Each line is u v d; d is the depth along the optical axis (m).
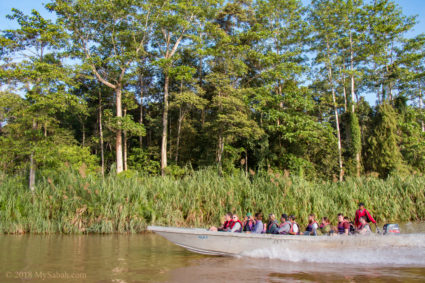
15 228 12.66
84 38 24.25
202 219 13.80
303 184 14.74
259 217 9.43
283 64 27.27
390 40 31.30
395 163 27.77
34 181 16.83
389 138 28.62
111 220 13.03
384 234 8.71
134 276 6.72
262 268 7.41
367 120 34.16
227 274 6.88
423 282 6.23
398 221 16.09
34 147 17.28
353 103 30.61
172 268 7.40
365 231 8.91
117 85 25.09
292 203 13.81
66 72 20.36
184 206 13.98
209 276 6.73
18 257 8.45
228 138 25.45
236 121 23.39
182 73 24.77
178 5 25.27
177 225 13.30
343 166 29.41
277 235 8.45
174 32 26.64
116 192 13.48
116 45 25.89
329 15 30.19
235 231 9.17
